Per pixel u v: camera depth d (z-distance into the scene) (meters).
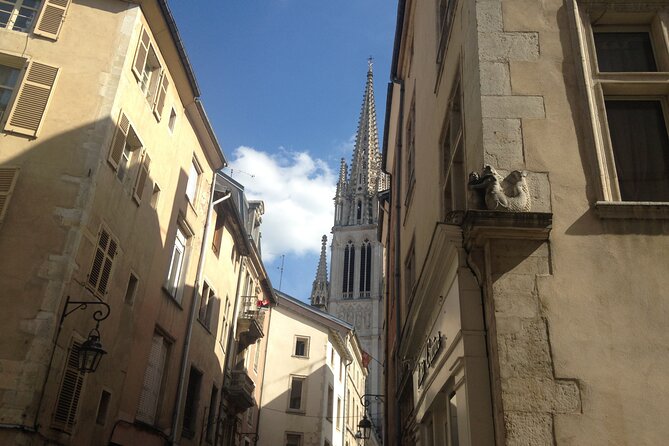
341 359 42.44
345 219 97.19
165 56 16.19
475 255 5.69
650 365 5.04
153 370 16.41
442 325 7.08
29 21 13.51
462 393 5.80
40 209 11.69
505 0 6.90
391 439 18.27
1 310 10.68
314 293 91.62
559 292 5.34
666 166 6.13
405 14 15.27
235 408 26.27
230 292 25.06
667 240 5.57
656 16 6.70
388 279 21.44
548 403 4.90
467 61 7.20
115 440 13.60
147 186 15.28
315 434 34.34
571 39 6.63
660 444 4.74
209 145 20.66
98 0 14.10
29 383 10.19
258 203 31.11
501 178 5.80
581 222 5.66
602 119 6.21
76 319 11.58
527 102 6.29
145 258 15.34
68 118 12.64
